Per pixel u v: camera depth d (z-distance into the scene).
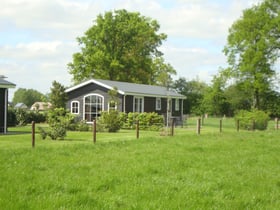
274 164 13.06
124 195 8.17
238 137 22.62
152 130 33.78
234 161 13.28
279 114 54.81
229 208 7.55
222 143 18.66
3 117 26.88
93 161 12.30
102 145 16.80
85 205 7.36
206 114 65.88
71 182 9.19
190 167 11.88
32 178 9.59
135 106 41.19
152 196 8.12
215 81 56.72
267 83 50.47
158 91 46.75
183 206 7.45
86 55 63.25
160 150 15.39
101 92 40.25
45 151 14.41
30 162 11.82
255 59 49.66
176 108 49.31
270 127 42.78
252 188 9.39
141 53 66.19
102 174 10.23
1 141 20.41
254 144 18.73
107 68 61.94
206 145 17.56
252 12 51.88
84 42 64.12
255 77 51.06
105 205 7.33
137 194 8.26
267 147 17.69
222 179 10.15
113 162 12.18
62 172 10.40
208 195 8.51
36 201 7.45
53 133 22.09
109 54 61.84
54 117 32.00
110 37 63.59
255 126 37.00
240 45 51.94
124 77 63.09
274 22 49.78
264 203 8.10
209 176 10.48
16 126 37.03
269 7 51.78
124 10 65.69
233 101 58.56
